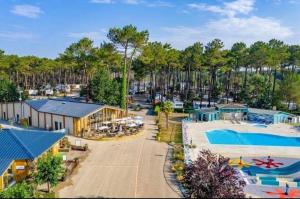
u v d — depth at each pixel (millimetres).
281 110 94500
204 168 28078
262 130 72375
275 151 55562
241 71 141500
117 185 35469
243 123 80625
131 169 41812
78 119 61375
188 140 61000
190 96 116938
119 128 63438
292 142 62375
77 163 43594
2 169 36281
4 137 42500
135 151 51000
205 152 31656
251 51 113938
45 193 33312
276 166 47969
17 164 39031
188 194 28531
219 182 26875
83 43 108188
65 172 38781
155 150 51719
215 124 78688
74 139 58562
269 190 38750
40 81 173750
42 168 33781
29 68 140625
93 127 64812
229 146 58281
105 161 45500
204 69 117000
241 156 51781
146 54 88125
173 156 48156
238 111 85625
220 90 116688
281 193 37812
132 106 100000
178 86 135125
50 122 67125
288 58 114312
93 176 38938
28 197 29172
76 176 38938
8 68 131750
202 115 82688
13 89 96750
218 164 29188
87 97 95188
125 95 86875
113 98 89750
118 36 81750
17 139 42062
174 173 40125
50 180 33875
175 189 33781
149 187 34656
